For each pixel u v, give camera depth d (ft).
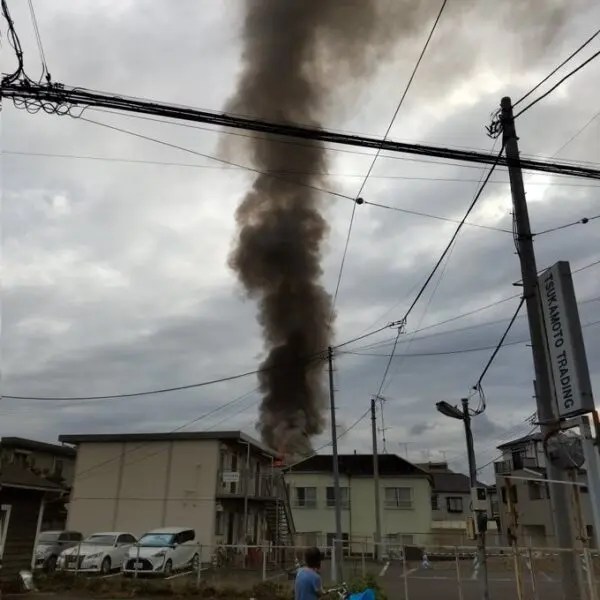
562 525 27.40
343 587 35.42
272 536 110.42
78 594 51.80
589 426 26.66
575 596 26.21
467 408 48.55
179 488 96.48
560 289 28.76
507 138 34.17
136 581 58.39
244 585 59.36
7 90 24.76
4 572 52.34
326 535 133.28
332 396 78.89
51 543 72.90
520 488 123.44
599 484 25.59
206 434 98.63
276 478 120.16
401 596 53.42
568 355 27.81
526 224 32.81
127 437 101.35
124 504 97.19
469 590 58.39
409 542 134.82
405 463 148.77
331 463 151.64
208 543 91.30
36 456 116.16
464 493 181.78
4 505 53.52
